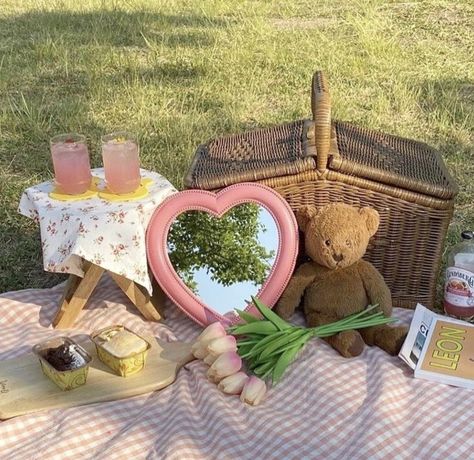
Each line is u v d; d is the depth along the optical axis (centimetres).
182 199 112
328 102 109
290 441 91
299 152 116
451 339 109
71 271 110
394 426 93
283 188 114
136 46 300
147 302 116
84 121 219
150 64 273
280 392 100
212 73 259
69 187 113
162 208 112
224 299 113
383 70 258
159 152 194
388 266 119
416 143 134
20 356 109
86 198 113
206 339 103
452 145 197
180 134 204
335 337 107
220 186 114
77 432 93
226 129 212
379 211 115
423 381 101
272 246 112
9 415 96
